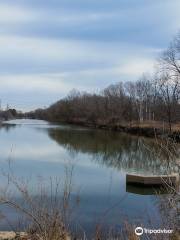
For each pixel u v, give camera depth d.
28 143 42.34
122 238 5.41
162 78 40.56
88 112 89.12
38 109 184.88
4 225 8.15
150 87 63.09
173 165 5.48
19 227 6.30
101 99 85.62
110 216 9.78
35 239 5.21
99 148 37.91
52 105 142.50
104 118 78.88
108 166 25.34
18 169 20.28
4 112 145.25
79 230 6.27
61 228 5.09
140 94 68.12
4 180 10.92
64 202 5.18
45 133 61.72
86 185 17.83
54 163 24.89
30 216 5.07
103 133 60.25
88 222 10.01
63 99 119.25
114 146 39.84
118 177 20.78
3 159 25.05
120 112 73.00
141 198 15.17
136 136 52.22
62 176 17.56
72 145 40.81
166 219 5.28
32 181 11.90
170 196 5.40
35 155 30.03
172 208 5.32
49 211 5.10
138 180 17.98
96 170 23.39
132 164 26.05
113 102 77.75
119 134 57.66
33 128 79.56
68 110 110.25
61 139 48.91
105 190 16.81
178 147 5.51
